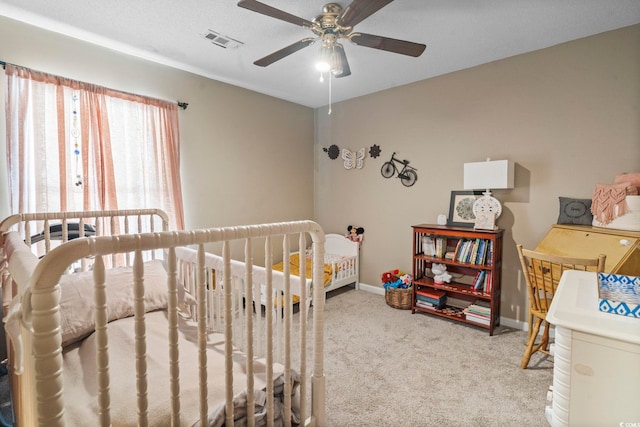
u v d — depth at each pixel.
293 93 3.90
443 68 3.11
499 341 2.62
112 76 2.63
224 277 0.97
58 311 0.67
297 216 4.37
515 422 1.70
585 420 0.84
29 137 2.22
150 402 1.00
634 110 2.30
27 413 0.87
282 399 1.21
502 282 2.95
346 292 3.97
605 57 2.40
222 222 3.49
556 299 1.06
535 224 2.76
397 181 3.71
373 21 2.23
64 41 2.38
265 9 1.66
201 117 3.26
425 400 1.88
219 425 0.96
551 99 2.65
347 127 4.19
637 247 1.92
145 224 2.76
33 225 2.22
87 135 2.43
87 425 0.92
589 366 0.83
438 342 2.61
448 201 3.29
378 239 3.93
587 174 2.50
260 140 3.86
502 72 2.89
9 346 1.39
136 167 2.73
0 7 2.03
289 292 1.17
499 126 2.93
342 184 4.29
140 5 2.02
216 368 1.24
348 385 2.02
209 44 2.56
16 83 2.15
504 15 2.15
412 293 3.25
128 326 1.52
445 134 3.29
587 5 2.04
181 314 1.78
